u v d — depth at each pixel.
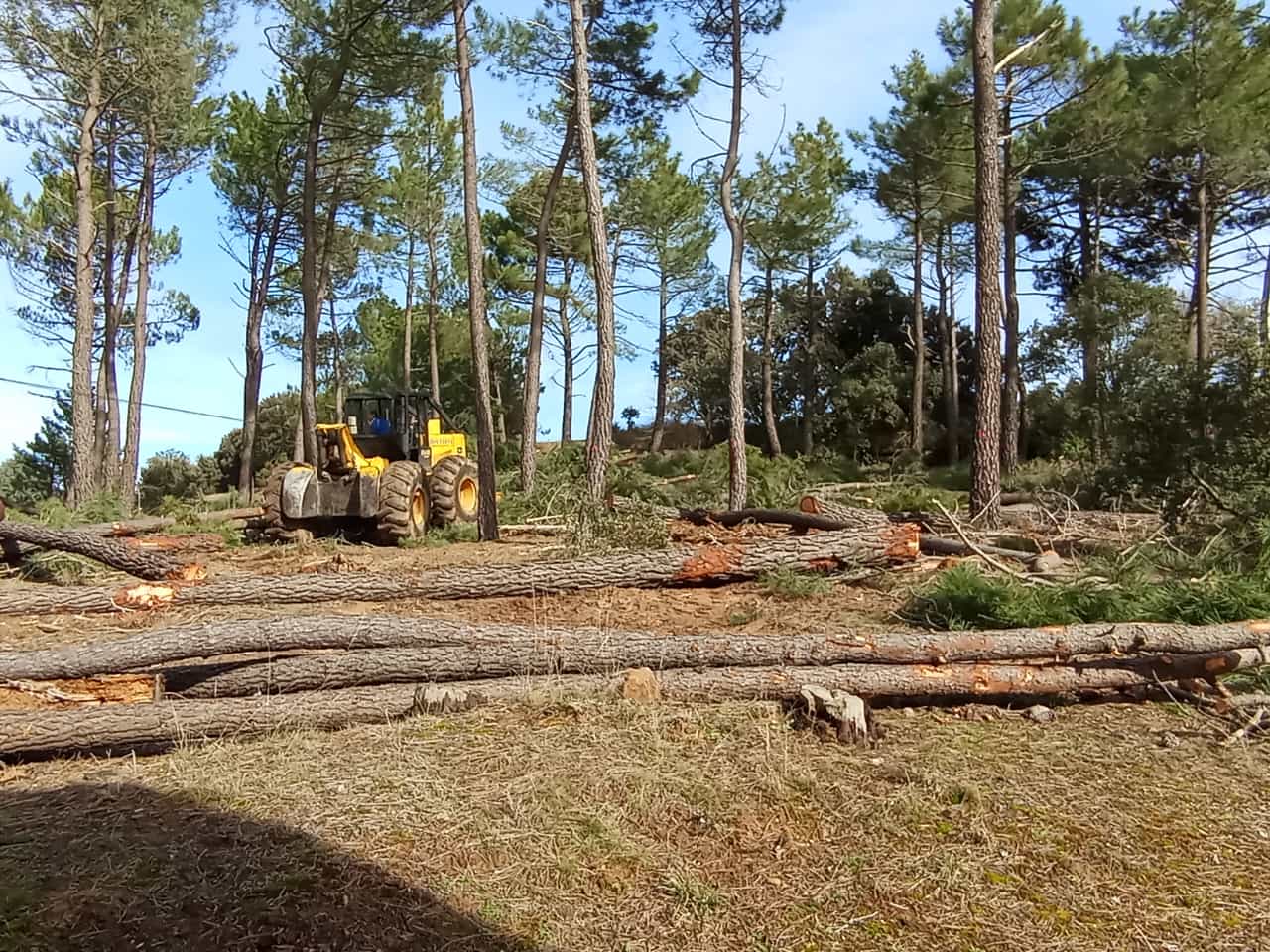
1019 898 3.10
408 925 2.84
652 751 3.99
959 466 26.66
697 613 6.78
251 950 2.69
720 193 14.60
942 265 31.45
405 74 18.84
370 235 27.66
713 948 2.82
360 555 10.52
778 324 35.75
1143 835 3.51
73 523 12.33
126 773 3.97
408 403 13.27
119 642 4.68
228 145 25.06
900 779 3.87
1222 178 23.17
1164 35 20.69
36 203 22.56
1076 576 6.99
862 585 7.41
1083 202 28.69
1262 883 3.23
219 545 11.70
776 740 4.17
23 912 2.80
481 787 3.66
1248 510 7.88
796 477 18.48
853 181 26.97
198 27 18.42
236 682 4.73
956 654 4.83
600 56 17.58
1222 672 4.84
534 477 18.62
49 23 16.45
